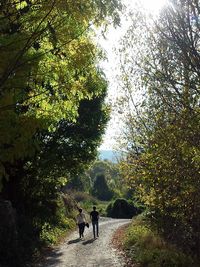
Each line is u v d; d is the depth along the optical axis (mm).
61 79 7254
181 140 10820
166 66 9414
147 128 13953
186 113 10156
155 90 10648
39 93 7238
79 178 68500
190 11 8125
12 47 6219
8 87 6312
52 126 7531
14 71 6301
